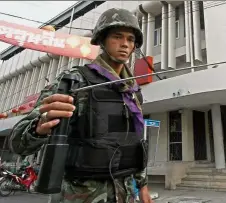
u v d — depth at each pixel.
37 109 0.89
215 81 6.96
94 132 0.93
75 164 0.90
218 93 7.22
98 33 1.16
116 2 12.55
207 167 8.73
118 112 1.02
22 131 0.86
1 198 6.91
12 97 19.80
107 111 0.99
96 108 0.96
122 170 1.00
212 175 7.96
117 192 0.96
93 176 0.91
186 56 9.27
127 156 1.02
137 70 8.95
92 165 0.91
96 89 0.99
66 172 0.93
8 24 6.70
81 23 14.55
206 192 7.20
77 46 7.40
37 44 7.00
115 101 1.03
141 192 1.34
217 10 8.06
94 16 13.72
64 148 0.76
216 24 7.89
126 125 1.03
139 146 1.07
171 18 10.38
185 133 9.64
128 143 1.01
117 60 1.15
